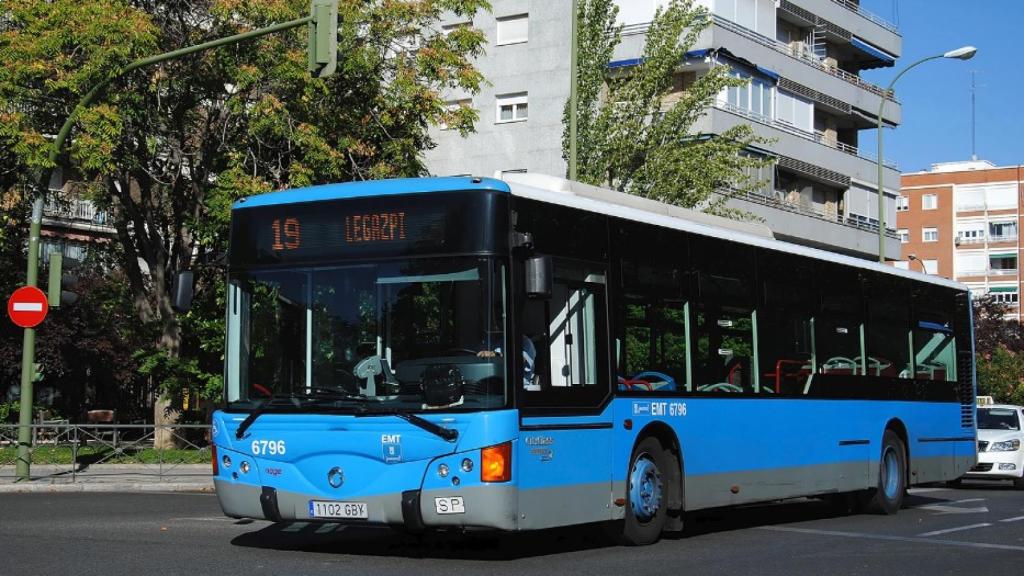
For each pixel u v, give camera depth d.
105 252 36.22
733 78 31.50
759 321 15.08
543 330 11.28
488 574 10.33
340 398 10.97
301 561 11.01
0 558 10.91
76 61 26.11
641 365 12.78
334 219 11.32
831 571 11.12
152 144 27.19
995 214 106.62
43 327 34.34
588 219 12.18
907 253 109.69
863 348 17.70
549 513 11.15
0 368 34.41
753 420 14.73
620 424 12.31
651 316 13.02
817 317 16.48
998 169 106.88
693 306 13.77
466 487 10.52
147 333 30.50
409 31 29.33
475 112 29.92
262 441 11.24
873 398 17.81
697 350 13.79
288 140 27.14
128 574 9.90
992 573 11.28
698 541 13.64
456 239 10.88
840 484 16.75
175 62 27.27
